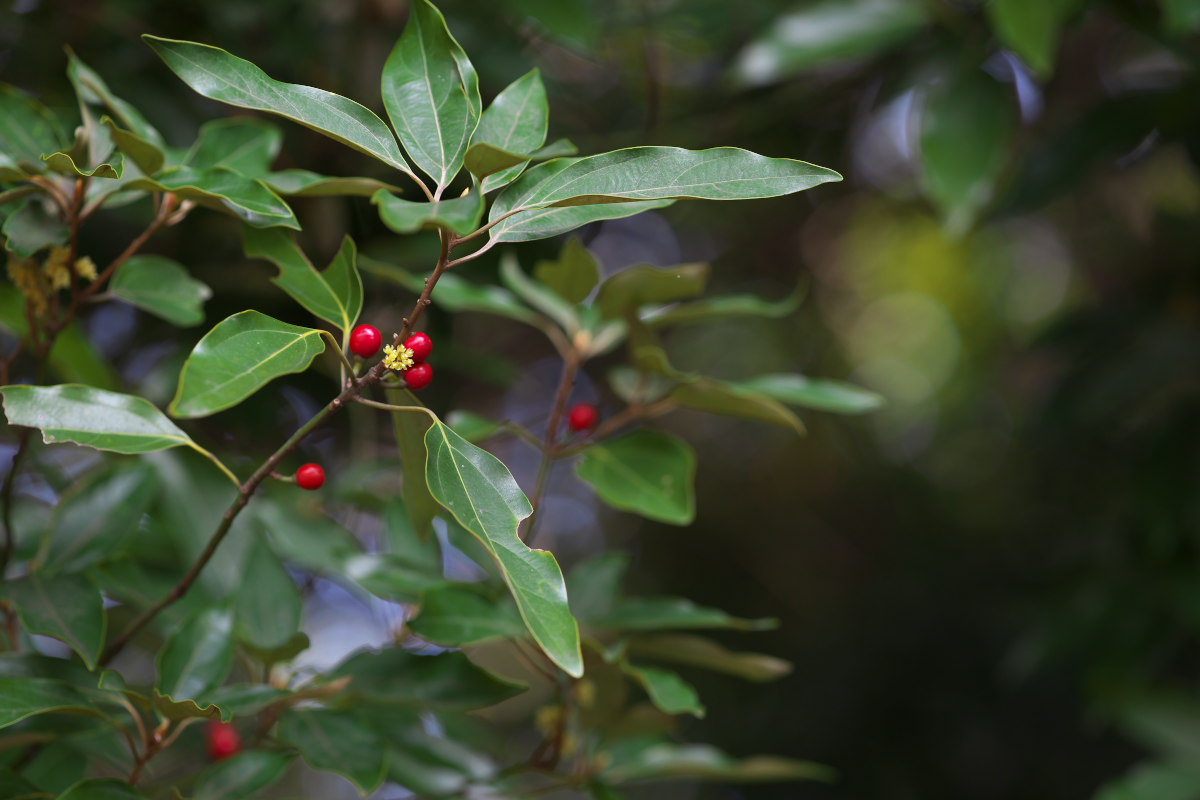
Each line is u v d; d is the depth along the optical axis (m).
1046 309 4.56
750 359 4.27
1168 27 1.90
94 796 1.22
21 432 1.33
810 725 3.40
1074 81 3.06
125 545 1.41
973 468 4.41
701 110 2.39
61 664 1.29
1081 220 4.07
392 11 2.02
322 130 1.17
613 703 1.37
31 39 1.85
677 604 1.37
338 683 1.32
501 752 1.58
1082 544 2.67
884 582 3.86
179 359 1.70
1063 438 2.67
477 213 1.16
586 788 1.39
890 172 3.69
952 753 3.30
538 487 1.38
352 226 1.89
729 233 3.69
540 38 2.19
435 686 1.33
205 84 1.15
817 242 4.11
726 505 4.27
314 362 1.79
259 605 1.38
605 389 2.71
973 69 1.81
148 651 1.46
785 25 1.84
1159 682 2.48
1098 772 3.28
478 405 3.43
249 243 1.26
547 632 1.13
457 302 1.43
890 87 2.00
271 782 1.26
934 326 4.73
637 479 1.36
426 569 1.40
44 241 1.26
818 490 4.39
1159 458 2.34
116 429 1.21
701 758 1.42
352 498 1.55
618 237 3.60
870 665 3.49
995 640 3.46
